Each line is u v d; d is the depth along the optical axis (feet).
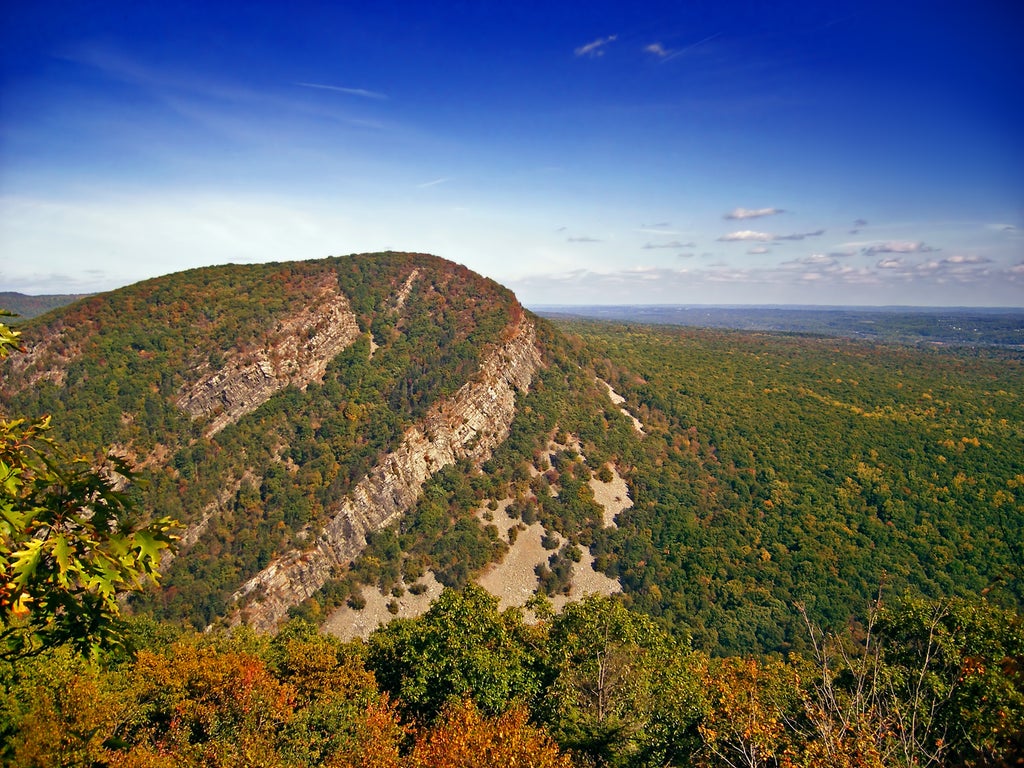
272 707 75.51
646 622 100.83
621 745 73.05
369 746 62.39
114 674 77.61
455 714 68.28
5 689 53.36
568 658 94.63
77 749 45.57
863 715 40.96
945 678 69.36
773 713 54.80
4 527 27.04
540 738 57.82
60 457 30.19
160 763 49.85
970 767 45.24
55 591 30.48
